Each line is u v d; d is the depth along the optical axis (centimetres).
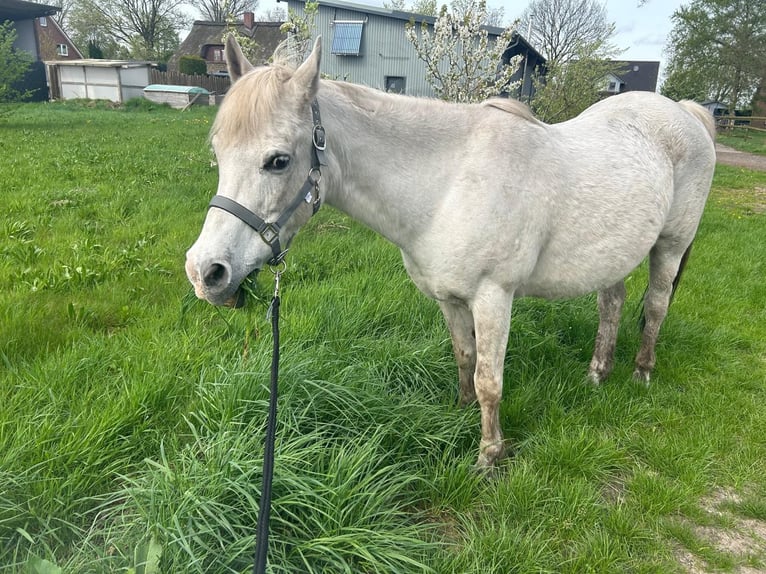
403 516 228
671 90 3872
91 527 188
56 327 338
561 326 404
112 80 2792
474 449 269
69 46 4281
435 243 232
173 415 263
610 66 1539
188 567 165
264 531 150
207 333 342
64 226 547
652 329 339
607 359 345
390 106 227
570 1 4266
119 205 632
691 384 342
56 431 229
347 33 2164
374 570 189
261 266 199
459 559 199
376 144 222
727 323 433
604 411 301
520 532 219
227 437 216
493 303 238
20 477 198
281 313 361
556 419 291
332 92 216
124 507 194
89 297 389
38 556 168
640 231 282
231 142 183
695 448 276
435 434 262
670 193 299
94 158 945
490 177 228
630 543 220
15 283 395
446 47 747
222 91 3350
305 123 193
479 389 249
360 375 282
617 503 243
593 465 256
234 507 190
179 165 913
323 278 452
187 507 183
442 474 240
